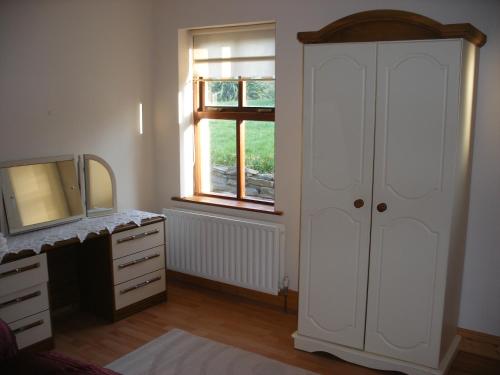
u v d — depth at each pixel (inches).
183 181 170.4
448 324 115.6
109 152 157.2
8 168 127.6
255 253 149.7
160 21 164.7
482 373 116.1
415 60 103.4
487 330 124.7
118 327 139.1
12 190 127.8
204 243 160.4
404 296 111.7
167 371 117.2
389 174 109.1
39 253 119.4
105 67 152.6
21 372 77.4
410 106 105.2
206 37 161.6
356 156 112.0
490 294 123.0
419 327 111.1
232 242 153.9
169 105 167.3
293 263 148.7
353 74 109.6
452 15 118.2
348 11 130.6
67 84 142.3
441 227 105.7
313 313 123.3
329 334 122.0
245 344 129.9
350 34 110.4
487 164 119.0
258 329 138.4
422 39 103.1
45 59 135.9
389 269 112.3
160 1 163.5
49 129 138.7
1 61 126.0
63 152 142.9
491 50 115.1
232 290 163.0
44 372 77.2
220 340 132.0
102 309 143.6
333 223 116.9
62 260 145.4
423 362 111.8
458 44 99.2
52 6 136.1
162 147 171.6
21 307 117.5
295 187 145.3
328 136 114.3
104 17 150.5
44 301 122.2
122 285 142.0
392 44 105.0
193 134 171.9
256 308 152.3
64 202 138.9
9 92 128.4
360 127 110.6
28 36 131.3
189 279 172.4
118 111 158.6
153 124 171.9
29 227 130.0
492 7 113.7
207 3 154.0
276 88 144.6
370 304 115.6
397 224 109.9
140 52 163.5
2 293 113.3
